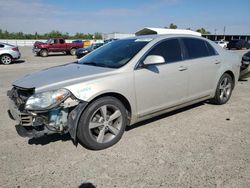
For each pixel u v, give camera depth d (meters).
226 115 5.04
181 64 4.50
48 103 3.22
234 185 2.78
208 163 3.22
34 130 3.38
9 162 3.30
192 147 3.66
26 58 23.59
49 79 3.55
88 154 3.50
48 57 25.27
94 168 3.15
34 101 3.25
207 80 5.11
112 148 3.66
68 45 27.83
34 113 3.26
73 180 2.92
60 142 3.86
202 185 2.79
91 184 2.84
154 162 3.27
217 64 5.28
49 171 3.10
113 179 2.93
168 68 4.27
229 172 3.02
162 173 3.02
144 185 2.80
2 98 6.60
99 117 3.61
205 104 5.77
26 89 3.36
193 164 3.20
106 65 4.07
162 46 4.35
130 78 3.79
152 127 4.41
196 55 4.90
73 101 3.31
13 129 4.43
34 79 3.66
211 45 5.35
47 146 3.74
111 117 3.68
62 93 3.25
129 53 4.13
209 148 3.63
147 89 4.01
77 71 3.87
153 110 4.19
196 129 4.33
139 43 4.34
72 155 3.47
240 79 8.78
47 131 3.32
